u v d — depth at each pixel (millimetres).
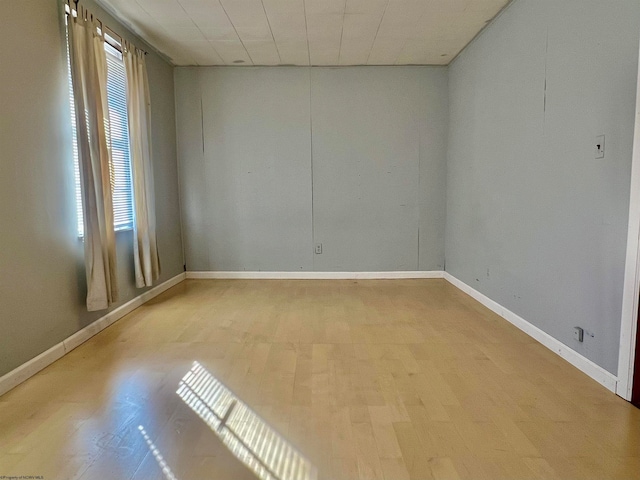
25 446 1806
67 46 2943
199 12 3527
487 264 3932
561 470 1629
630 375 2123
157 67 4605
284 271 5289
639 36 2039
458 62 4668
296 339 3119
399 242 5262
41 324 2631
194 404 2164
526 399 2188
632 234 2082
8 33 2389
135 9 3467
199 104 5105
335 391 2301
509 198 3453
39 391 2312
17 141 2451
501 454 1733
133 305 3916
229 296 4430
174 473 1634
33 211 2576
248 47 4395
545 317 2932
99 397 2240
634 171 2064
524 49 3164
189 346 2986
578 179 2529
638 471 1618
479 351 2854
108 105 3514
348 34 4035
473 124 4242
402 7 3443
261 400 2207
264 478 1602
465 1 3342
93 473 1633
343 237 5258
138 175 3898
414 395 2248
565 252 2674
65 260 2889
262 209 5238
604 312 2309
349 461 1698
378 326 3406
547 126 2865
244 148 5168
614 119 2215
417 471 1633
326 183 5195
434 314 3732
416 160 5160
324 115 5109
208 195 5223
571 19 2574
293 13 3551
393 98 5082
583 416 2014
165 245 4777
